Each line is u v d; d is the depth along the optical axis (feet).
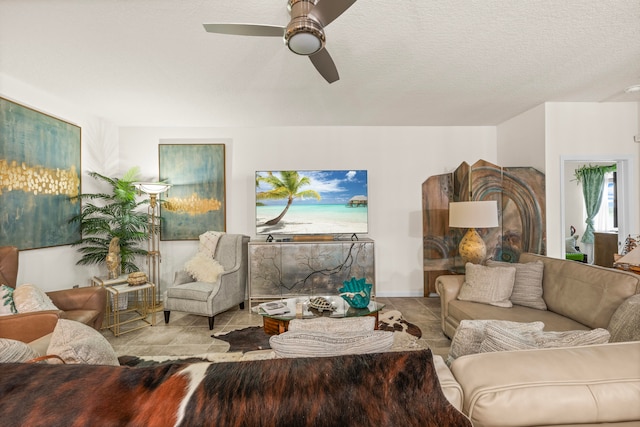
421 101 11.32
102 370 2.49
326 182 13.78
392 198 14.43
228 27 5.35
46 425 2.12
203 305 10.28
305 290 12.53
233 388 2.37
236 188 14.20
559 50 7.83
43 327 6.45
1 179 8.63
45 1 5.78
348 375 2.51
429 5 6.03
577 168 21.34
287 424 2.25
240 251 12.12
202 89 9.95
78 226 11.56
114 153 13.58
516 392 2.63
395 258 14.43
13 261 7.54
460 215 10.21
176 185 13.89
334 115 12.79
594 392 2.66
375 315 8.29
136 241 13.65
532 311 7.68
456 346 4.15
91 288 8.59
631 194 11.85
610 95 11.03
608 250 15.62
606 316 6.18
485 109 12.32
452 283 9.18
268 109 11.93
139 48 7.50
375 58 8.14
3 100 8.69
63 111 10.83
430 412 2.40
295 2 5.45
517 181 11.98
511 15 6.38
